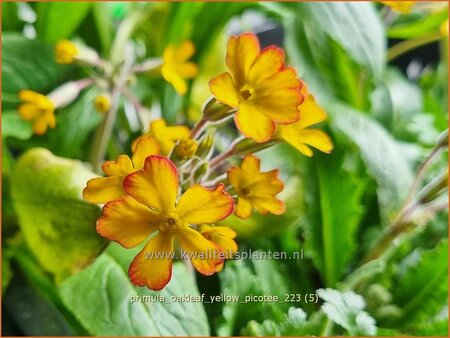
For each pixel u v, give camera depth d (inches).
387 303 7.3
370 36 7.8
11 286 7.5
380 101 9.2
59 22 8.8
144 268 4.2
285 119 4.3
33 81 8.2
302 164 7.8
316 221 7.7
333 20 7.7
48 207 6.3
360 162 8.2
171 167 4.1
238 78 4.4
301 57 8.5
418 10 9.5
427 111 9.9
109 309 6.0
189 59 9.1
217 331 6.1
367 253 7.7
